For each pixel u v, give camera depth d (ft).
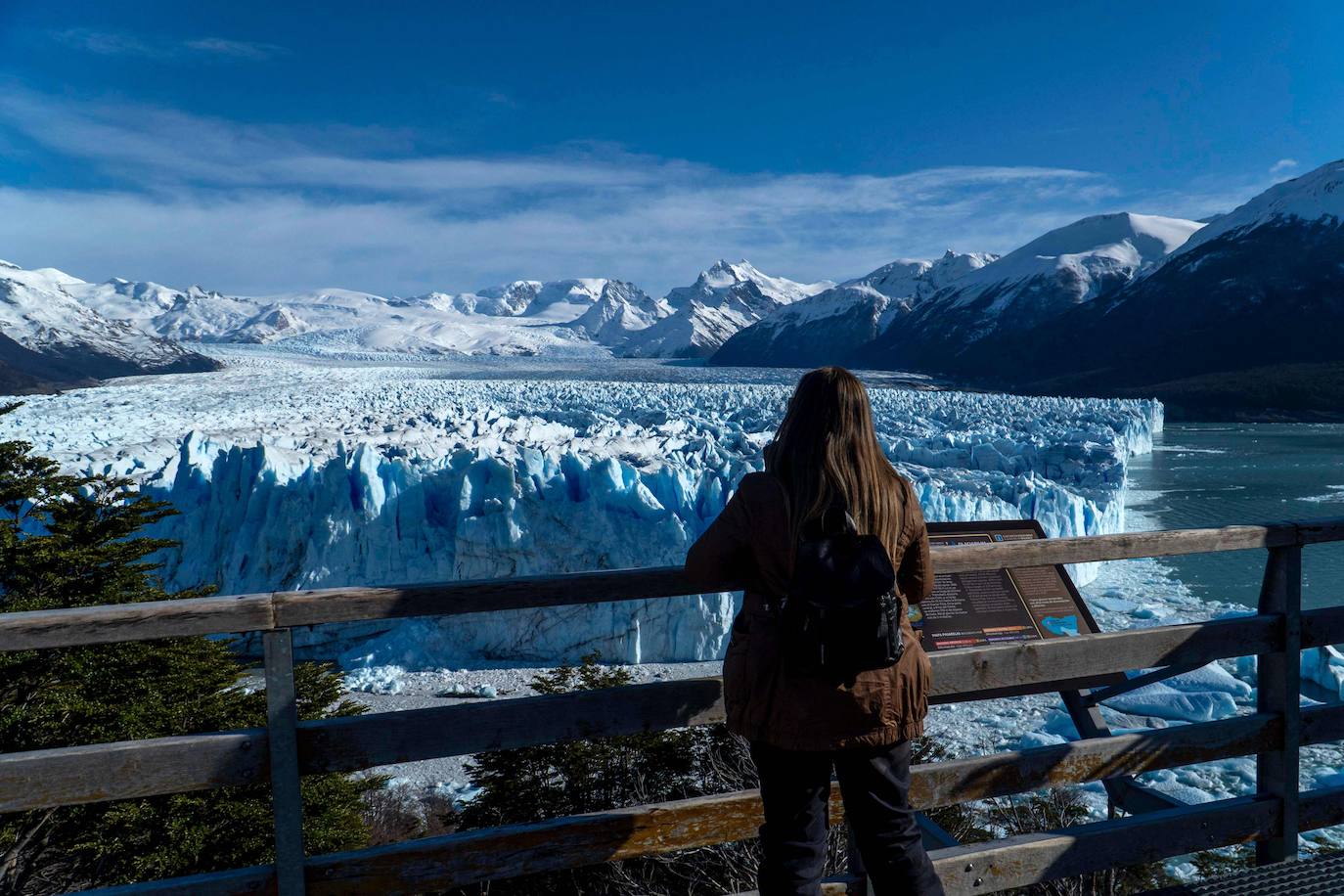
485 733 7.24
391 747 7.03
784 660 6.19
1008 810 21.57
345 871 6.98
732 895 8.10
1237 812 8.99
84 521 26.32
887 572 6.05
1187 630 8.77
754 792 8.04
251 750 6.79
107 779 6.52
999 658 8.32
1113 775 8.68
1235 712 41.11
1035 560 8.10
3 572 24.45
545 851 7.45
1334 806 9.34
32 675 21.98
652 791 21.13
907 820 6.68
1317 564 74.08
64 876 21.50
